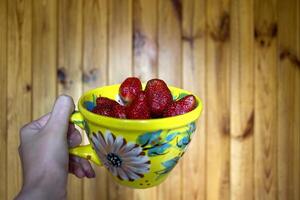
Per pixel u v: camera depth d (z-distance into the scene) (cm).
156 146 32
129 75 89
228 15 90
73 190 91
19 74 89
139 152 32
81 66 89
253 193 93
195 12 89
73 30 88
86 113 33
